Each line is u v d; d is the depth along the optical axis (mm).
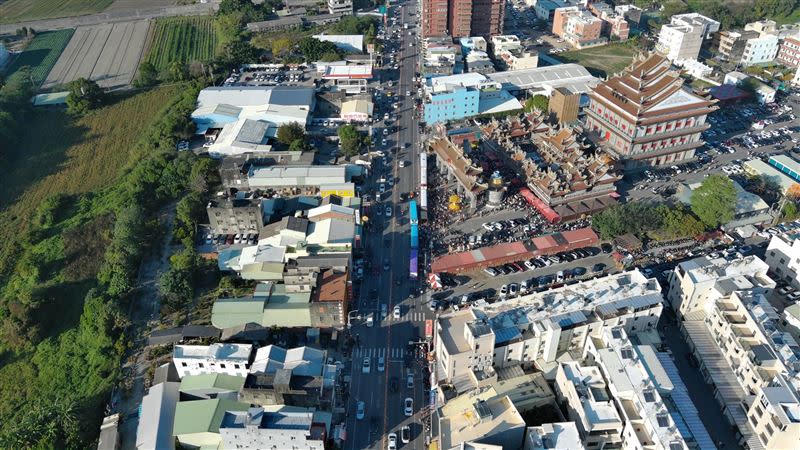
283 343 186750
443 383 166625
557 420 155000
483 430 145500
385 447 156750
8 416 177125
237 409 160750
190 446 156125
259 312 190125
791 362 156125
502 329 168625
